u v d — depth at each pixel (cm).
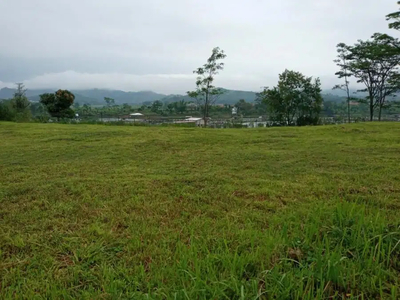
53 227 244
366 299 150
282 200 300
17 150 593
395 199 293
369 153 532
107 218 261
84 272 181
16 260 197
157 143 662
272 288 152
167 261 190
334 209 252
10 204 297
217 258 183
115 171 421
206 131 917
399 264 175
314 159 486
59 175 404
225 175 394
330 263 163
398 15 1533
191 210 278
